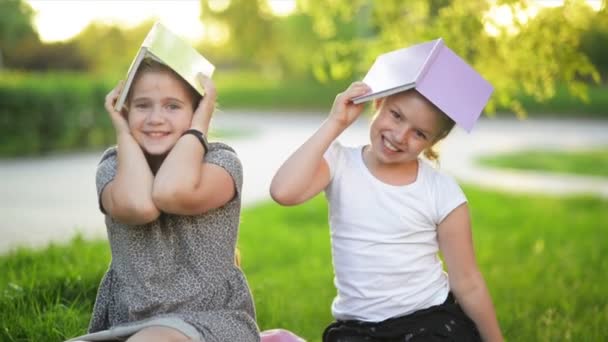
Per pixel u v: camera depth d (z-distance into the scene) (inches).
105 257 253.4
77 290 210.1
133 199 123.3
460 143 1012.5
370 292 141.1
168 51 130.1
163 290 128.5
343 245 142.9
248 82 2017.7
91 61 1828.2
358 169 143.2
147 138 130.1
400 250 140.3
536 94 261.3
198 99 135.2
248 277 291.3
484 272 306.3
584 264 326.3
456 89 136.2
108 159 134.3
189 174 124.2
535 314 242.4
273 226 429.7
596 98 1536.7
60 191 530.6
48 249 263.0
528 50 246.1
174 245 131.0
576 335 216.2
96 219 424.5
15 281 214.2
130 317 128.3
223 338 126.2
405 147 136.6
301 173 135.3
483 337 144.7
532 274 299.3
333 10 371.2
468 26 259.1
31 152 787.4
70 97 824.3
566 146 972.6
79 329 181.3
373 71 144.5
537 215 473.7
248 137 1015.6
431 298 141.8
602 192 596.7
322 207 493.0
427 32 274.8
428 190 141.6
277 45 1755.7
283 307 230.8
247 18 613.3
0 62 1596.9
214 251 132.3
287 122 1366.9
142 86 129.8
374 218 140.6
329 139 137.2
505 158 817.5
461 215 141.6
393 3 305.0
